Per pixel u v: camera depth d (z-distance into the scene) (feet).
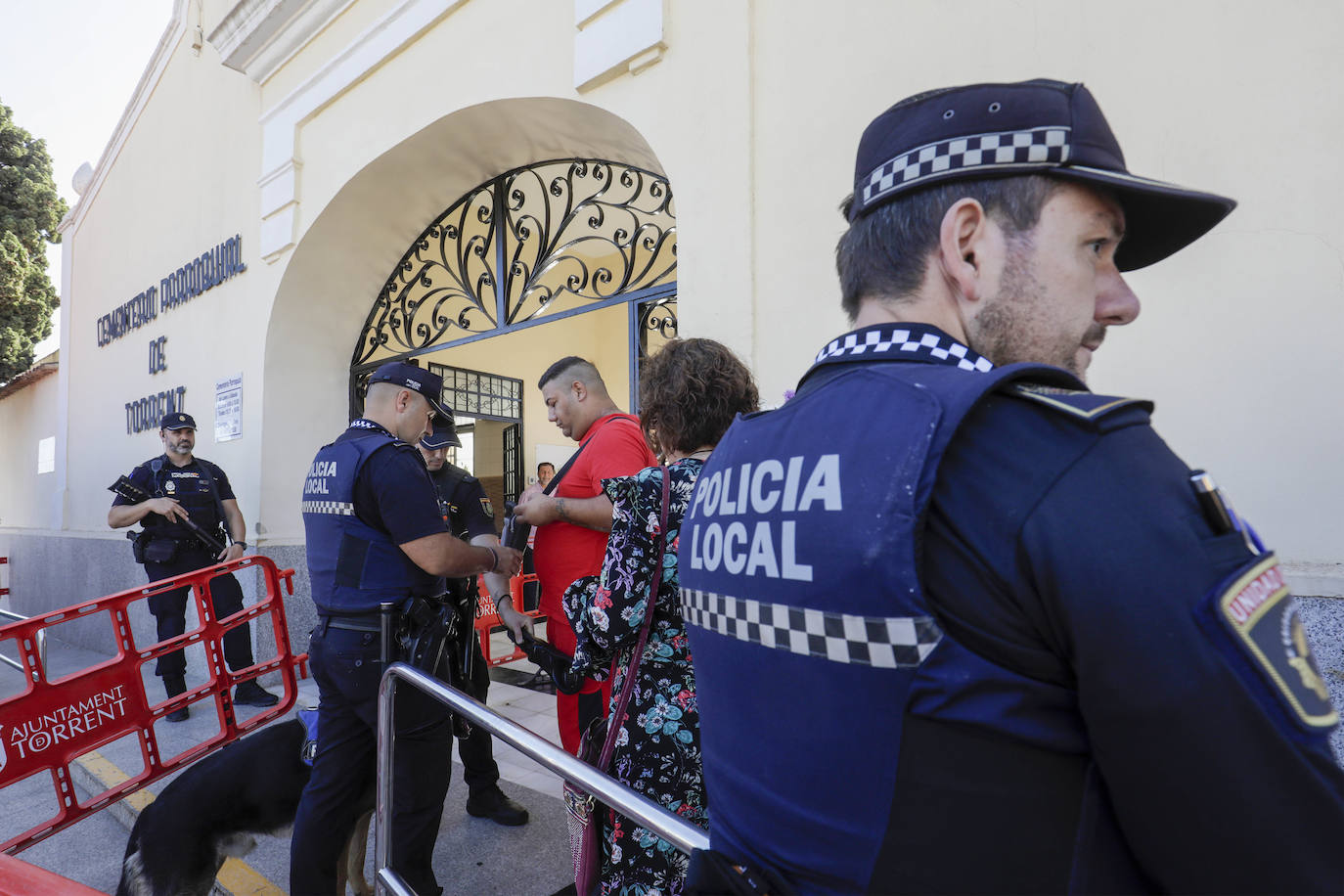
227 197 16.02
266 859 7.95
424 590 6.39
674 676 3.96
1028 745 1.35
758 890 1.73
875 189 2.06
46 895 3.17
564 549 6.61
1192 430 4.96
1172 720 1.21
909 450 1.48
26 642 7.78
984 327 1.87
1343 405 4.46
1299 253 4.63
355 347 16.12
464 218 13.87
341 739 6.08
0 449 29.76
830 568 1.55
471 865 7.48
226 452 15.62
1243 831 1.21
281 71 14.60
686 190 8.12
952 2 6.24
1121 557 1.27
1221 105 4.96
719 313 7.73
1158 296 5.11
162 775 8.80
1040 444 1.42
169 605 12.93
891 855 1.46
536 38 9.97
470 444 26.84
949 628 1.40
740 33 7.71
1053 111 1.82
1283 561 4.59
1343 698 4.22
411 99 11.84
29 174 36.09
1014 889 1.35
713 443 4.42
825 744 1.59
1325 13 4.60
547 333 27.50
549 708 12.57
